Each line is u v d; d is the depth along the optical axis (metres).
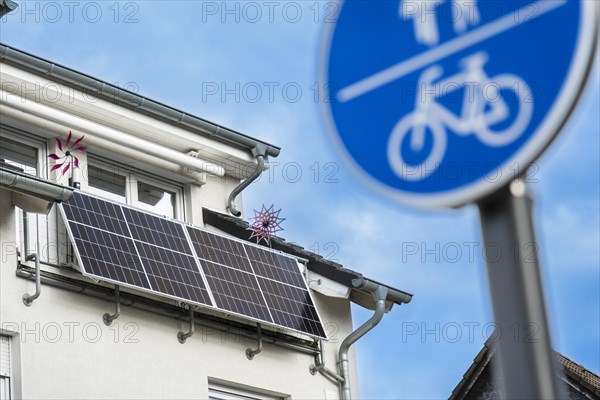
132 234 21.16
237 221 24.16
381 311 23.84
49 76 21.30
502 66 4.17
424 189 4.32
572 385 30.02
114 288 20.45
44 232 20.14
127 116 22.45
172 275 21.12
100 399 19.52
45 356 19.03
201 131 23.61
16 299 19.06
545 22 4.06
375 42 4.56
